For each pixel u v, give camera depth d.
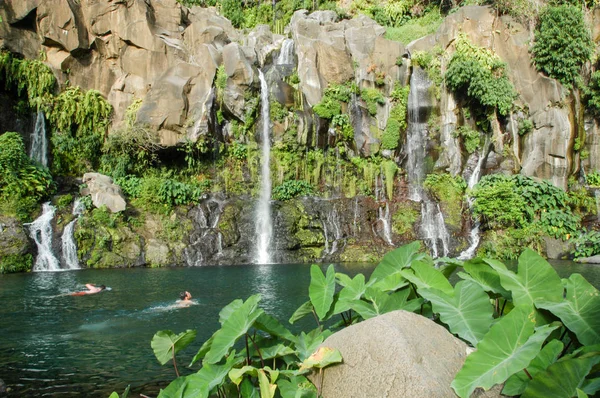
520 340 2.69
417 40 22.72
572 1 22.81
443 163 21.52
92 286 11.28
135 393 5.12
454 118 21.77
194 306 9.44
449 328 3.48
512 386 2.63
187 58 21.42
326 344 3.14
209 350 3.77
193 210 18.48
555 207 19.33
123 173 19.31
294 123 21.44
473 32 22.06
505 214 18.81
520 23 21.94
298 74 22.19
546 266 3.39
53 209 16.52
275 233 18.50
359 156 21.72
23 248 15.12
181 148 19.94
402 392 2.62
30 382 5.46
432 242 18.62
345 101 21.89
